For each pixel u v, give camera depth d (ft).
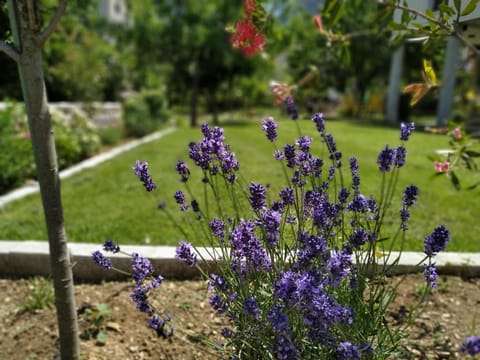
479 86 41.27
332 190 7.31
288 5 39.27
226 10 59.98
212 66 63.41
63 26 30.19
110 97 59.77
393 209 10.46
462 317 6.71
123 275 8.24
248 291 4.87
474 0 5.45
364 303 5.20
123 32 61.98
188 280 8.08
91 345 6.42
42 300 7.45
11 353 6.37
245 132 33.63
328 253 4.84
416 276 7.89
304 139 5.47
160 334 6.60
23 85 4.96
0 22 5.96
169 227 11.27
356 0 9.94
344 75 56.03
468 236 10.41
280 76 84.02
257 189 4.84
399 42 8.52
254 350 4.95
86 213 13.09
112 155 25.54
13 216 13.17
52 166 5.26
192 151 5.08
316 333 4.13
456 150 7.72
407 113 52.16
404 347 5.26
